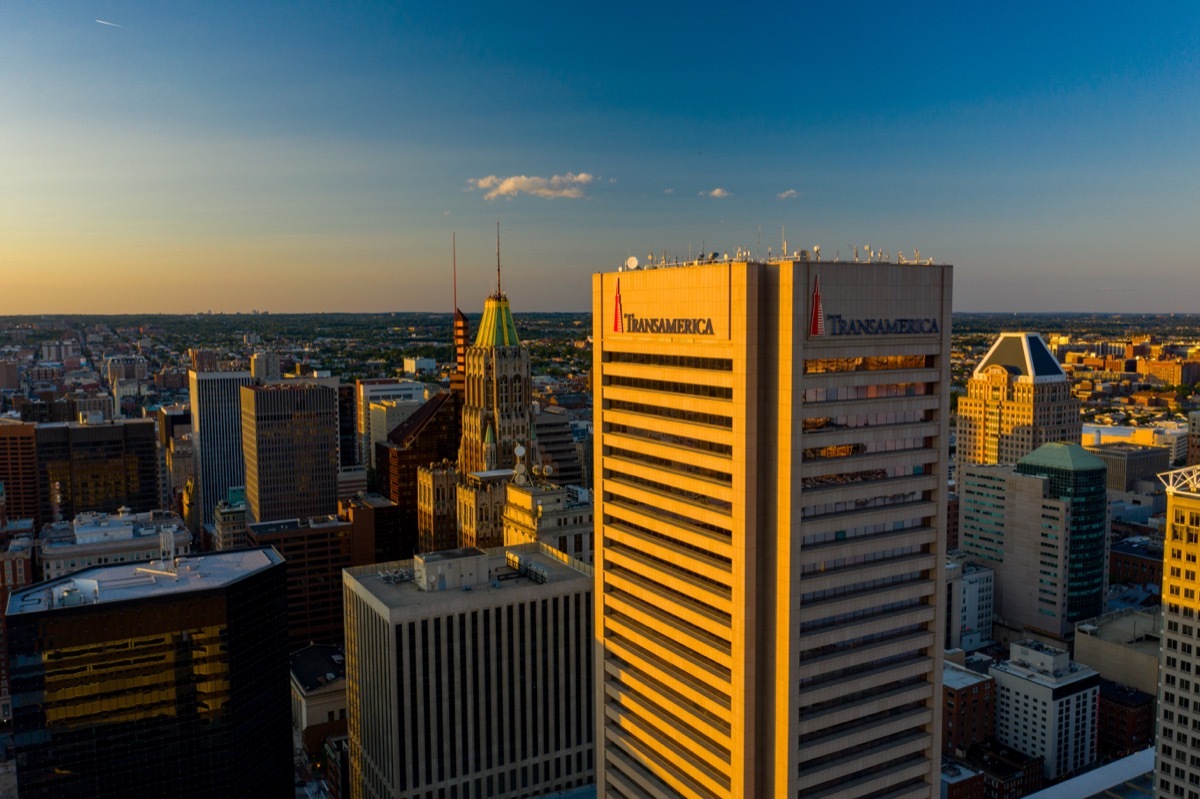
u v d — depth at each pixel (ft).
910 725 424.05
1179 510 616.39
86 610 535.60
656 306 444.55
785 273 375.86
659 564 453.17
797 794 399.03
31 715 533.55
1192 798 615.57
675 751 444.14
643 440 458.91
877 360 406.41
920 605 427.33
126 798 556.51
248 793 596.70
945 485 426.92
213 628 566.77
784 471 385.29
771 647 398.83
